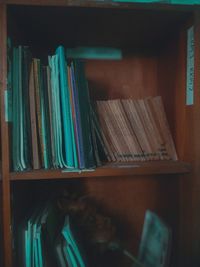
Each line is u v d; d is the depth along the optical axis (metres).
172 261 0.83
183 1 0.65
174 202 0.84
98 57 0.96
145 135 0.79
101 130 0.76
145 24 0.75
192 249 0.70
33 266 0.65
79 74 0.67
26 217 0.74
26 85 0.64
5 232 0.62
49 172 0.64
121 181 0.99
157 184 0.99
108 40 0.90
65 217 0.81
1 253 0.64
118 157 0.77
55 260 0.69
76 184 0.98
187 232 0.73
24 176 0.63
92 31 0.81
